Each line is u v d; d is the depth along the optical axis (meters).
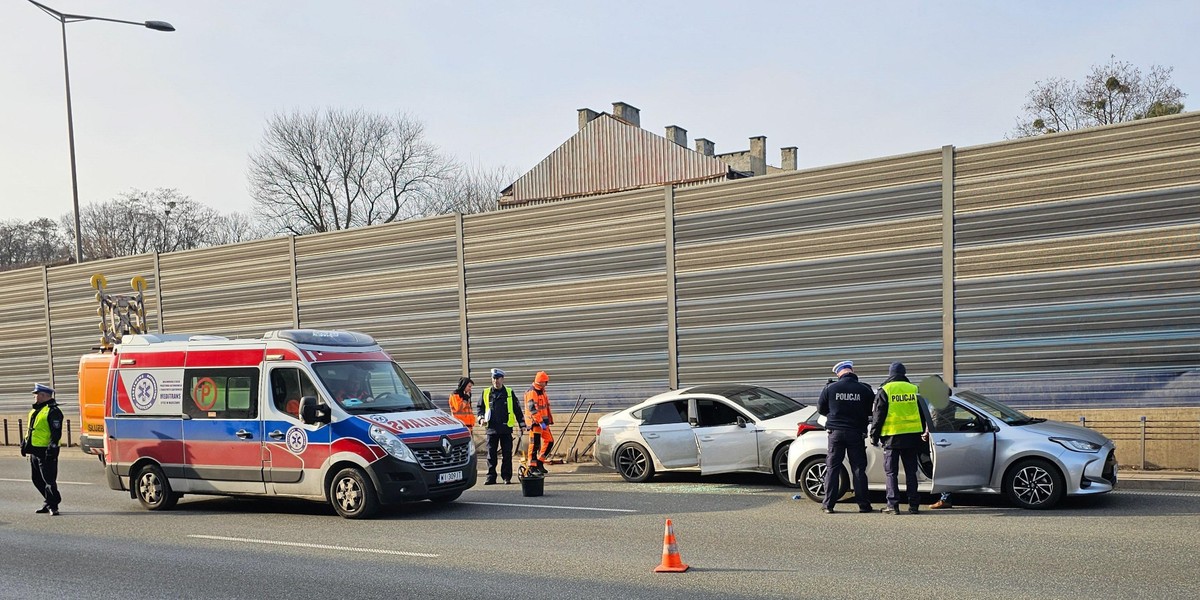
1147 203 13.46
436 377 20.75
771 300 16.53
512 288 19.62
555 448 19.02
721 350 17.09
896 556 8.54
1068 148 13.98
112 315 23.00
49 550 10.38
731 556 8.80
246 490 12.45
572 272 18.86
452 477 12.04
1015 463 10.81
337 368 12.40
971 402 11.35
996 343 14.55
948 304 14.86
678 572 8.20
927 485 11.14
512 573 8.39
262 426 12.30
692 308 17.38
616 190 43.03
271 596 7.89
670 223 17.58
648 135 42.66
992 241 14.54
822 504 11.59
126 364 13.49
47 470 13.10
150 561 9.55
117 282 26.23
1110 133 13.70
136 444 13.27
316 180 50.50
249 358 12.55
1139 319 13.55
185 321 24.97
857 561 8.38
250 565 9.16
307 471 11.95
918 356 15.16
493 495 13.67
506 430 15.23
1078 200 13.91
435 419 12.38
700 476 15.02
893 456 10.92
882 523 10.27
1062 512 10.48
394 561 9.09
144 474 13.27
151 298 25.61
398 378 13.09
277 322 23.25
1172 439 13.34
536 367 19.34
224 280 24.16
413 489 11.55
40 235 74.44
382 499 11.48
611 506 12.12
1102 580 7.44
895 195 15.31
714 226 17.12
